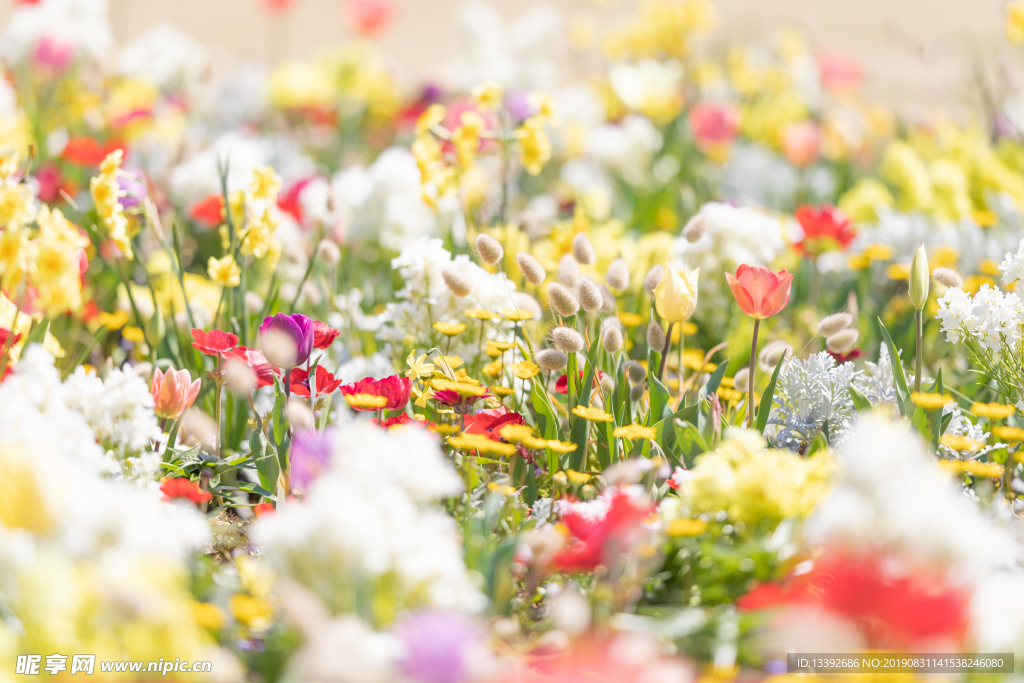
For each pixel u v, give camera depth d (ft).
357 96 27.45
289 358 13.88
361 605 13.15
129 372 14.06
